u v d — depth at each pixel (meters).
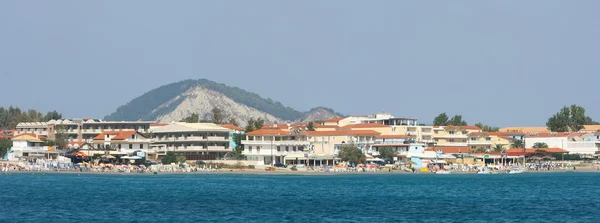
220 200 145.38
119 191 166.38
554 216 121.00
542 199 152.88
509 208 133.38
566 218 118.38
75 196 151.12
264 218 115.88
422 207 134.38
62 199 144.00
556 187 191.62
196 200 144.88
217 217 116.81
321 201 145.25
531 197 158.12
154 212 122.88
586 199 152.88
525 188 187.50
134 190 170.00
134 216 117.25
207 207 131.38
